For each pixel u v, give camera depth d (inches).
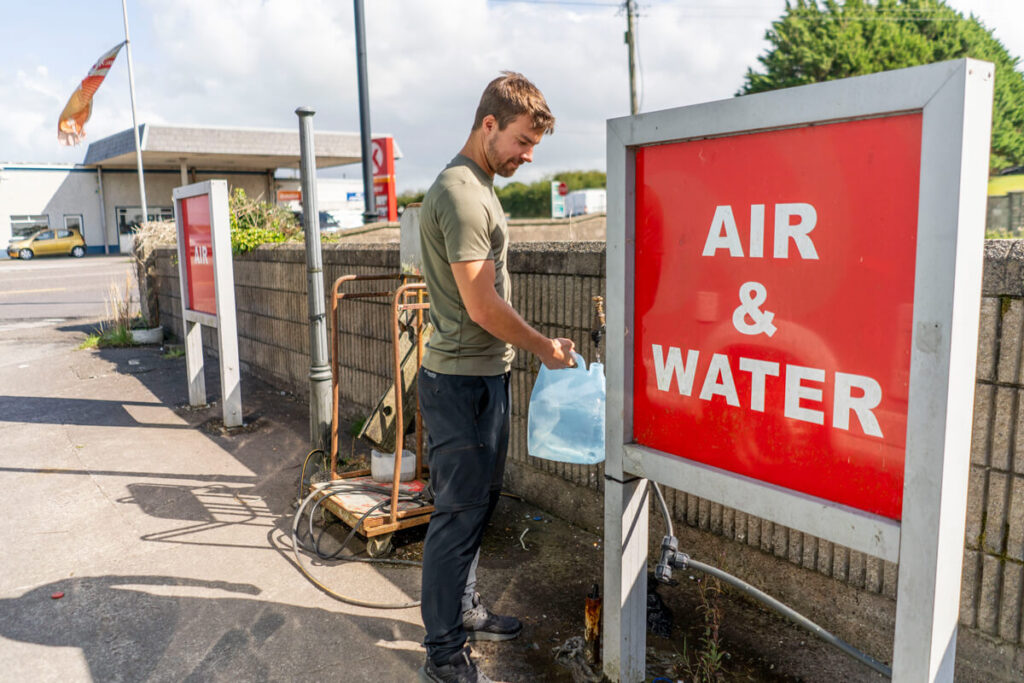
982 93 56.2
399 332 141.4
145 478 174.9
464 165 87.8
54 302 617.6
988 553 84.7
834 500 69.1
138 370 309.6
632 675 93.2
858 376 66.0
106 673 98.0
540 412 111.2
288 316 253.0
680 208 79.0
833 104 63.3
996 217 912.9
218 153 1285.7
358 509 133.2
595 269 127.6
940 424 59.3
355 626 109.8
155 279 394.9
